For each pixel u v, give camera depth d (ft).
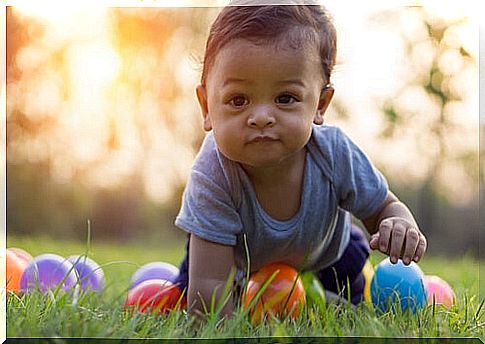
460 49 18.35
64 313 5.07
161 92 19.67
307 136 6.09
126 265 13.15
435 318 5.73
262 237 6.80
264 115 5.89
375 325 5.23
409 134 18.92
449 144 19.02
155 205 20.68
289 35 5.97
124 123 19.83
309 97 6.07
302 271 7.26
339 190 6.92
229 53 5.93
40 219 20.22
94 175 20.34
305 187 6.73
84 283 7.70
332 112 18.44
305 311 6.04
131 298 6.80
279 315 6.01
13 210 20.01
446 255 18.93
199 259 6.46
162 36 19.17
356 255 7.97
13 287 7.40
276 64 5.88
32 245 17.31
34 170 20.08
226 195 6.53
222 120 6.04
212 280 6.39
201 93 6.50
